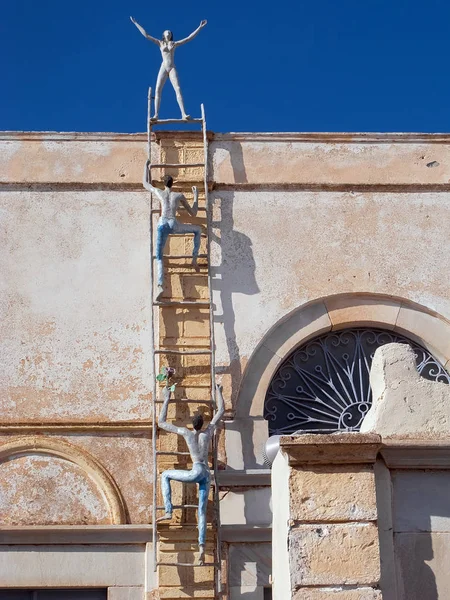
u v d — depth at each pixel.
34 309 13.44
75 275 13.61
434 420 6.71
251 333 13.39
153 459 12.51
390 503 6.54
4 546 12.41
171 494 12.45
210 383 13.09
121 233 13.82
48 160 14.04
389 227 13.98
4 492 12.72
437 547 6.48
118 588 12.34
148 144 13.98
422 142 14.38
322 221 13.96
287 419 13.34
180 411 12.96
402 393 6.77
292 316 13.57
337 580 6.21
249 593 12.30
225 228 13.85
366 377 13.51
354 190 14.12
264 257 13.76
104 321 13.44
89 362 13.25
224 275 13.64
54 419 12.98
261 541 12.45
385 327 13.69
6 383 13.10
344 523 6.34
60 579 12.33
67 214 13.87
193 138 14.21
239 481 12.64
